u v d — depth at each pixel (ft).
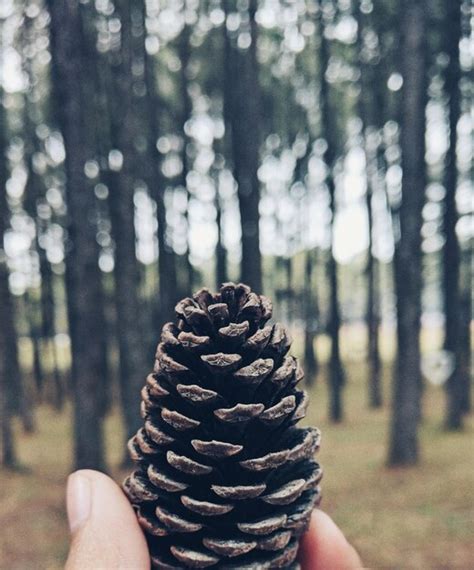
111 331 59.93
